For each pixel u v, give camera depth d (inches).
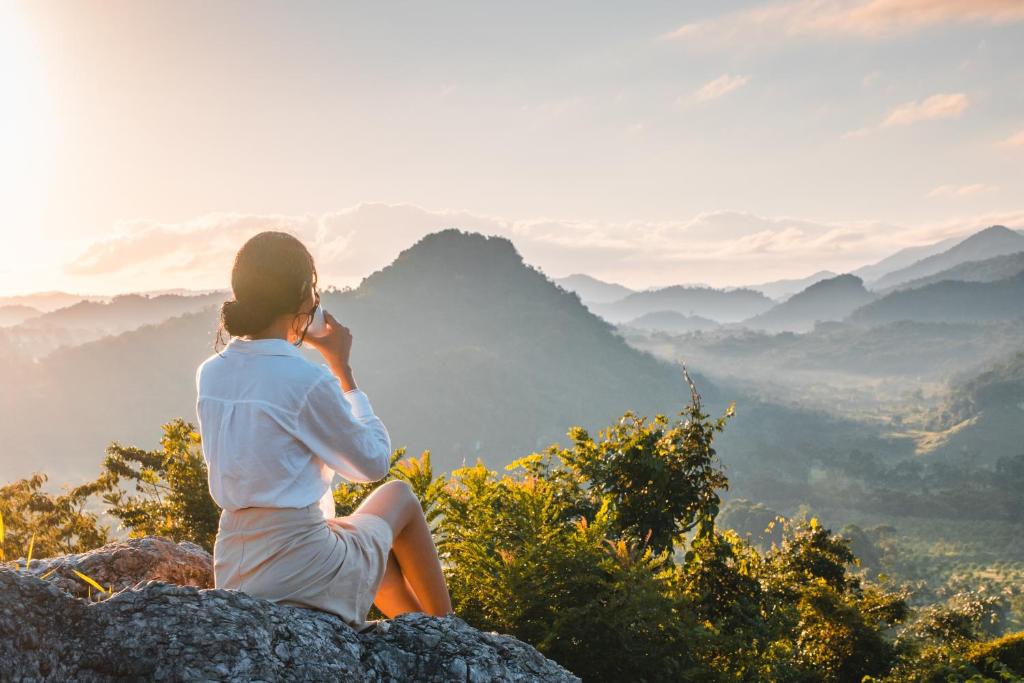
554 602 166.1
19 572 58.4
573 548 176.1
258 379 69.9
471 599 162.9
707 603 316.2
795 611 388.2
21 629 54.7
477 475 179.9
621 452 331.0
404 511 82.8
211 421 70.3
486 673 74.1
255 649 61.7
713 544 337.4
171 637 60.0
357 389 79.1
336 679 63.9
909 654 369.4
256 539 69.7
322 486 73.0
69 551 402.3
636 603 163.9
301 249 74.2
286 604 70.4
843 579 561.9
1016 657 317.4
